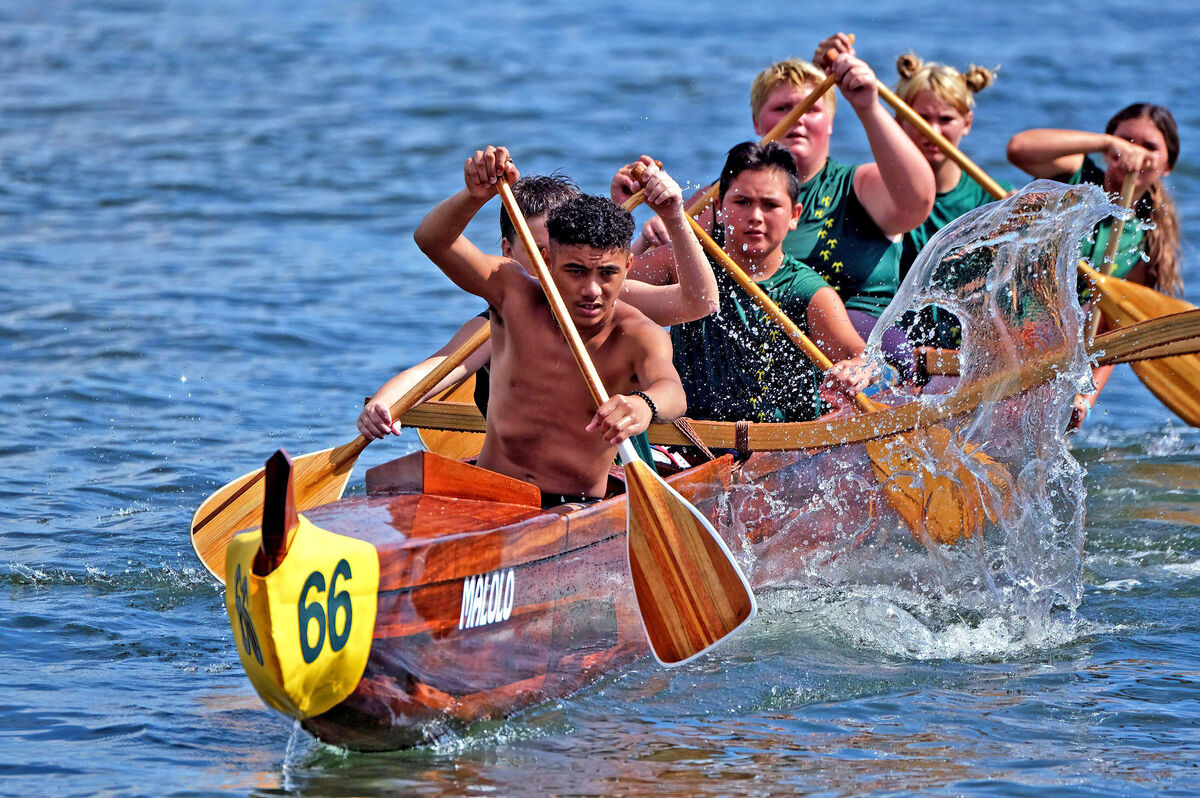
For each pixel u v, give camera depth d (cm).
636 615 1547
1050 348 1853
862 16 8519
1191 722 1377
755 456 1816
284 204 4416
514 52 7212
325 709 1195
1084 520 2128
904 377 2217
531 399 1516
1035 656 1599
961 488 1864
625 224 1446
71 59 6838
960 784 1216
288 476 1077
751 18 8431
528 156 5031
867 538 1847
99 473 2239
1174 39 7694
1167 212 2597
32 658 1516
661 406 1438
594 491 1570
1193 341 1936
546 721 1370
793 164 2033
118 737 1301
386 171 4881
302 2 8994
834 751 1292
